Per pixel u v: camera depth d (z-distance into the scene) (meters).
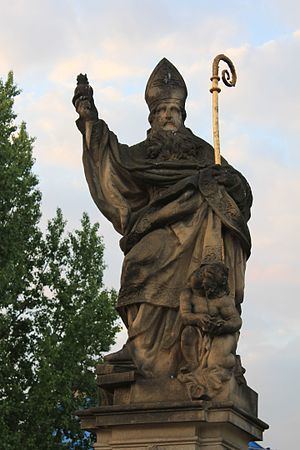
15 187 32.19
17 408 29.50
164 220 13.47
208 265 12.86
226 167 13.66
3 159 32.12
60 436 30.52
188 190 13.50
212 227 13.32
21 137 33.34
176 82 14.62
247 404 12.81
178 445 12.00
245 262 13.70
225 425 12.05
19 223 32.00
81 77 14.41
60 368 30.86
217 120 14.09
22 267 31.67
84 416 12.59
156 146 14.10
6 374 31.14
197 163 13.89
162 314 13.13
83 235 34.31
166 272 13.28
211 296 12.79
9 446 28.58
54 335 31.56
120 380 12.66
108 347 32.16
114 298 32.88
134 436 12.22
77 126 14.29
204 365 12.46
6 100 33.44
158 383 12.50
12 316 32.56
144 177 13.83
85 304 33.06
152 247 13.36
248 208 13.95
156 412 12.16
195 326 12.64
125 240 13.67
